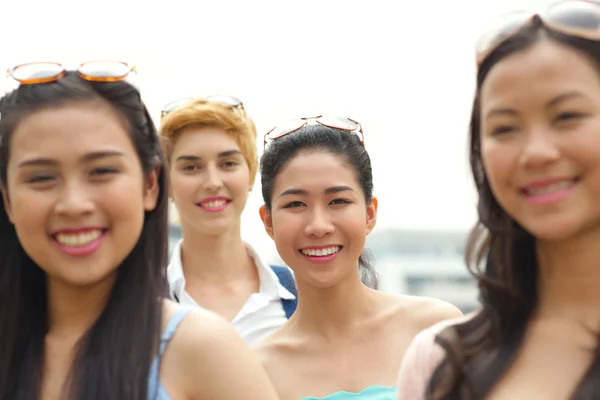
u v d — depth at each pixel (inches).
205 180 187.5
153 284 116.6
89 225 110.4
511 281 107.0
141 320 113.5
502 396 101.5
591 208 97.3
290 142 162.1
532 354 103.3
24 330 119.3
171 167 191.2
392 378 159.3
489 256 110.7
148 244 118.6
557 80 96.3
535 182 97.5
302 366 163.0
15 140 112.7
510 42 99.3
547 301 106.5
